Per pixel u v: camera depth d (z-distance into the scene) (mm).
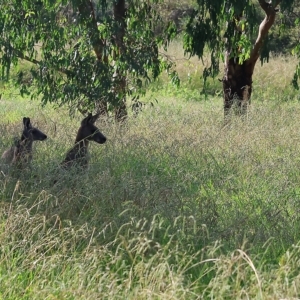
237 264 10867
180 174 16969
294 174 18234
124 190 14039
